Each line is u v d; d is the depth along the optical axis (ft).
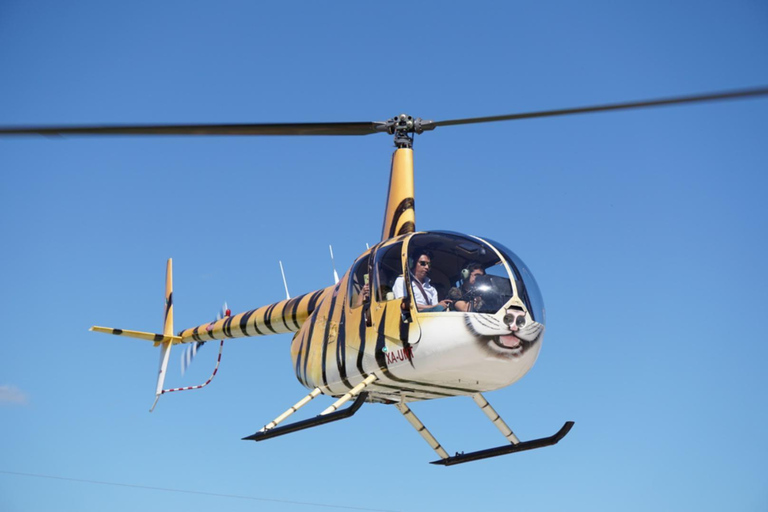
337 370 42.27
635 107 38.04
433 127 47.98
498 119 45.11
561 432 42.50
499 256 39.17
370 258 41.37
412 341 38.11
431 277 38.73
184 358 67.15
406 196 46.62
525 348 38.09
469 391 42.04
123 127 32.60
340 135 46.68
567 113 41.32
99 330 68.49
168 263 77.82
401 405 45.68
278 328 54.49
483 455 45.47
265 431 42.04
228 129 39.50
